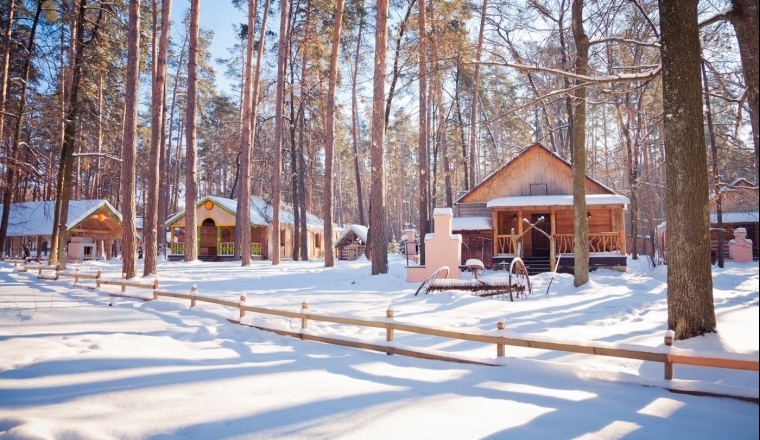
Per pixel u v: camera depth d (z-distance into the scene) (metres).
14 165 20.83
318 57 28.89
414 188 70.06
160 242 42.41
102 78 26.53
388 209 67.25
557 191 25.94
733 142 11.98
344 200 77.88
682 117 6.10
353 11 28.47
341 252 46.22
